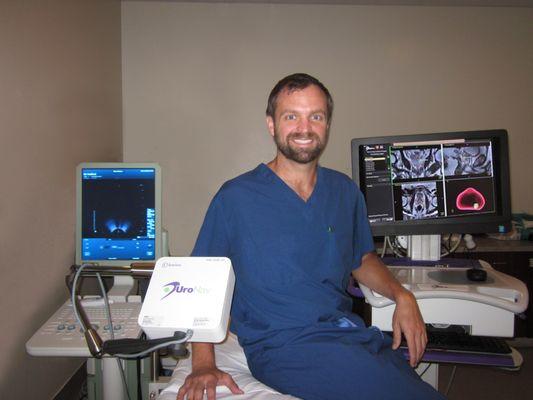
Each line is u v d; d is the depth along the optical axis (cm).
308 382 96
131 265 136
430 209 146
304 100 107
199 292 78
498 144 144
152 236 155
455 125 272
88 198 154
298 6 262
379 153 145
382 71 267
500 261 227
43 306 151
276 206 112
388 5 264
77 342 113
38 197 147
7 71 127
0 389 127
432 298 122
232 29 261
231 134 266
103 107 222
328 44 264
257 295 108
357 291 137
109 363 133
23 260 138
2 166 125
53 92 158
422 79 269
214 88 263
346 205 122
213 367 99
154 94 262
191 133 265
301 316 105
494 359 122
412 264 148
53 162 158
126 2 256
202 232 114
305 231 111
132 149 263
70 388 181
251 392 95
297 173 116
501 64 269
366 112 269
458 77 269
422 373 148
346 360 96
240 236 111
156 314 76
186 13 259
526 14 266
